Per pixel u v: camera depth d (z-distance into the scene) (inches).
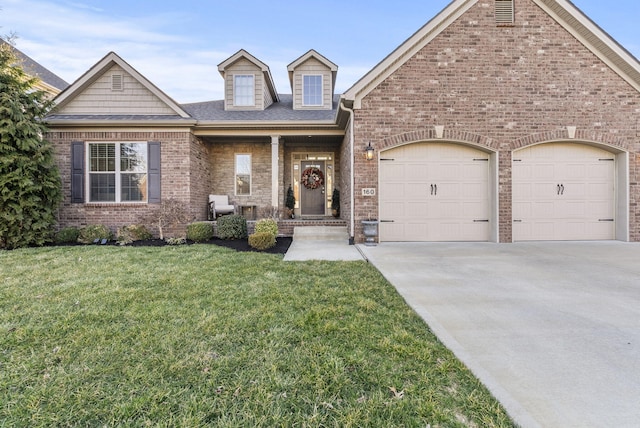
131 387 78.0
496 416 67.8
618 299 142.1
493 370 85.4
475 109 301.3
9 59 299.4
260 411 70.0
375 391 76.4
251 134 374.9
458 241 314.2
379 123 301.1
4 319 117.7
